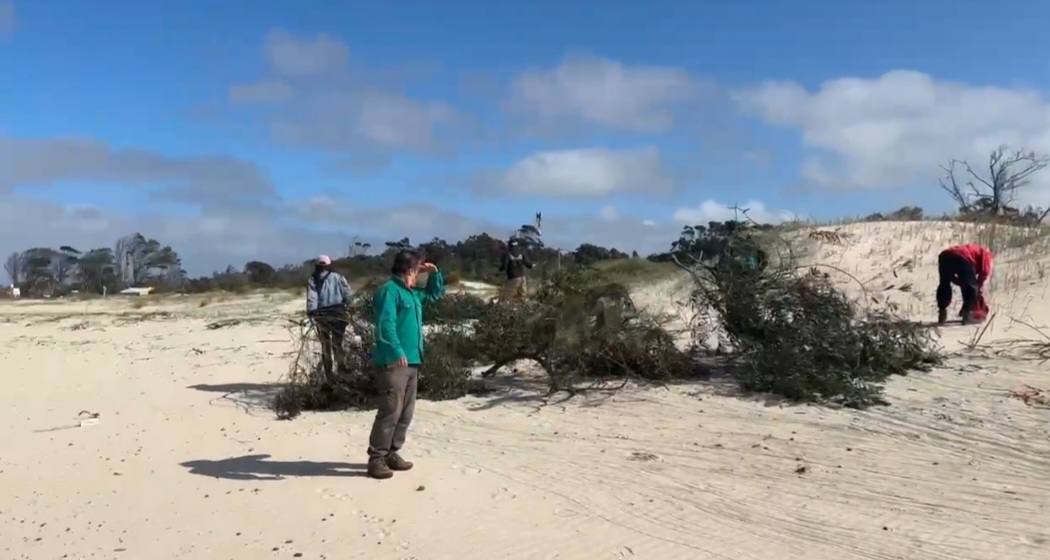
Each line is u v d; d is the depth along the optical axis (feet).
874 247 65.16
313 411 32.78
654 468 22.99
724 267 35.78
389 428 22.86
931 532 17.92
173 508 20.90
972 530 17.95
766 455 23.73
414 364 23.39
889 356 32.42
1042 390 28.78
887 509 19.35
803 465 22.72
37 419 32.78
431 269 24.62
